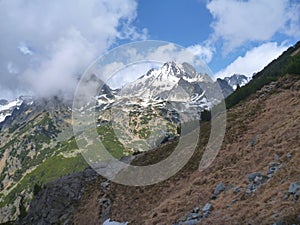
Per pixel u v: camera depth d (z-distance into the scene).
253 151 30.05
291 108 36.78
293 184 18.03
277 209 16.56
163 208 28.34
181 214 25.00
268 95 47.78
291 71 53.34
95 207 41.91
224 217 19.52
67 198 50.75
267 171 23.70
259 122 37.81
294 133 28.00
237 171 28.06
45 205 51.66
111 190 43.38
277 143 28.41
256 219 16.56
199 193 27.47
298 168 20.64
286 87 47.75
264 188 21.19
